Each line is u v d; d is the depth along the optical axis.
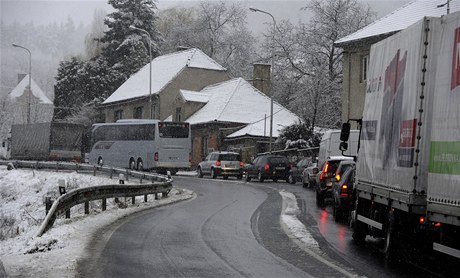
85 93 82.88
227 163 44.06
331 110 58.34
